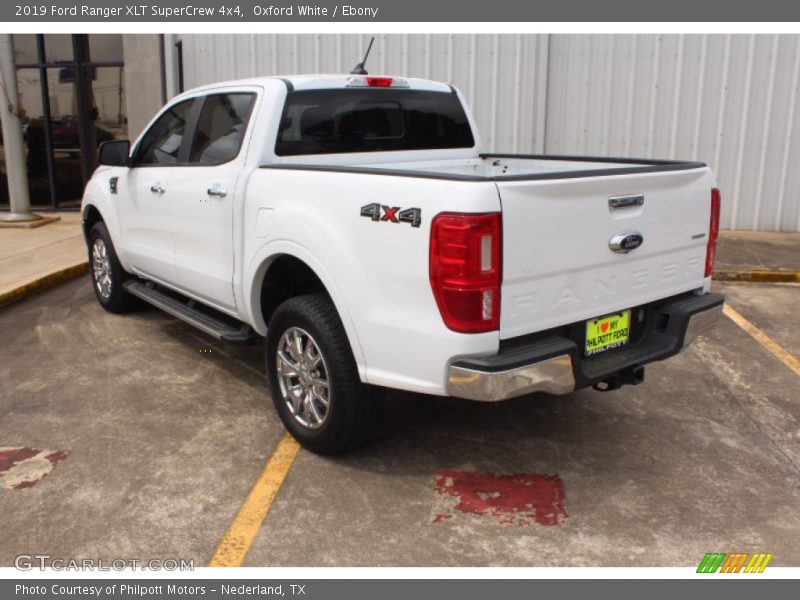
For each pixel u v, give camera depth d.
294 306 3.66
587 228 3.23
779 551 3.05
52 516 3.27
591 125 9.77
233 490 3.49
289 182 3.72
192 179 4.57
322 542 3.10
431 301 3.04
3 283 6.89
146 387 4.71
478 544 3.09
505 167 5.16
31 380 4.82
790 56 9.26
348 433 3.59
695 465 3.76
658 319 3.74
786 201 9.69
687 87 9.50
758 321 6.27
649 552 3.04
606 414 4.36
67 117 11.27
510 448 3.92
